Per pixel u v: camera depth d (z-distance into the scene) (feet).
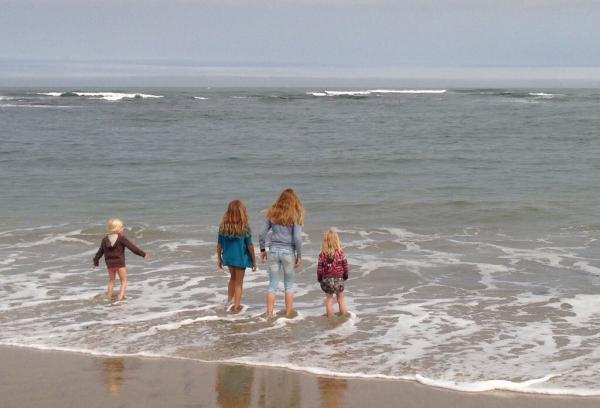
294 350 27.84
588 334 29.76
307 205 65.87
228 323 31.58
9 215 60.90
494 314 33.01
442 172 91.50
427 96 428.97
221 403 22.66
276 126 181.57
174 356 27.12
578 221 57.67
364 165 99.25
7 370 25.63
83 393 23.47
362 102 337.93
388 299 36.04
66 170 93.56
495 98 389.80
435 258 45.47
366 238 51.93
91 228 54.65
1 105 276.00
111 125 180.14
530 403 22.56
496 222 57.88
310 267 42.98
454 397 23.07
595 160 104.32
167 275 41.14
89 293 37.04
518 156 110.32
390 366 26.00
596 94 474.49
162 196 72.28
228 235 33.42
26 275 41.16
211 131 164.25
